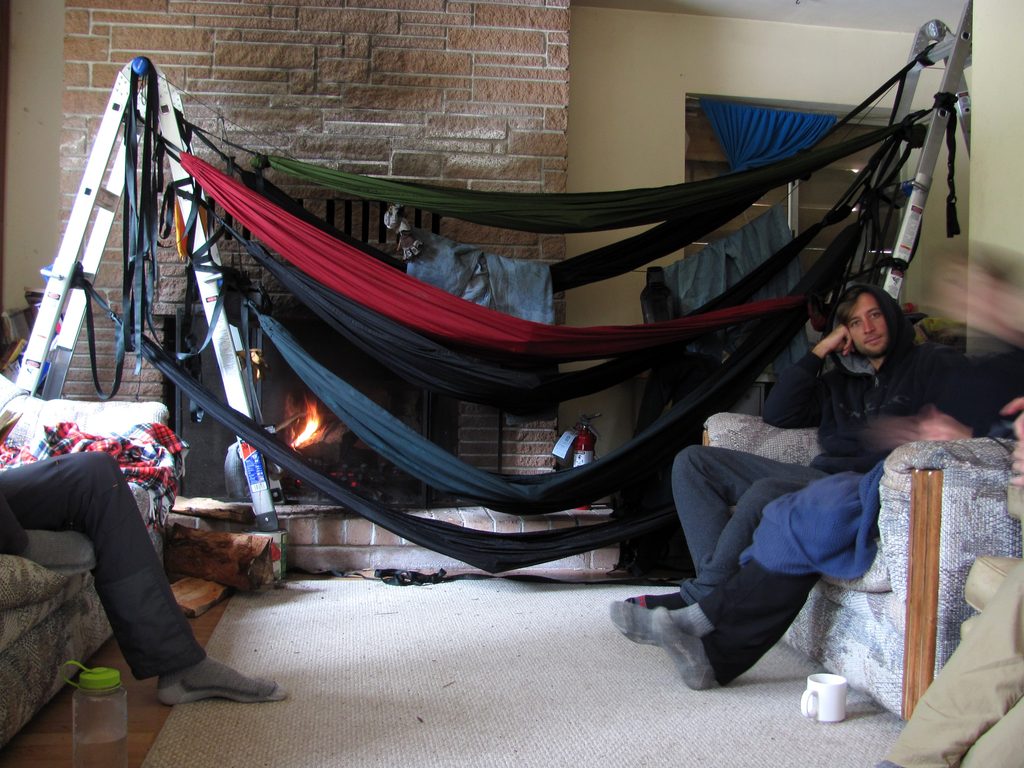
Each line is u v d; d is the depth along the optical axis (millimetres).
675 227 3357
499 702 1983
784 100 4102
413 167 3459
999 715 1372
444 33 3475
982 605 1600
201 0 3365
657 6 3943
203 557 2824
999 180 2805
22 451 2410
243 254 3367
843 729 1863
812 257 4129
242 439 2979
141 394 3334
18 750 1655
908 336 2416
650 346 3125
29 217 3613
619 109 3986
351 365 3432
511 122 3508
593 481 3004
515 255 3500
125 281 2770
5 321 3299
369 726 1829
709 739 1798
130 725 1794
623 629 2191
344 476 3383
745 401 3420
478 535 2975
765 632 2059
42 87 3617
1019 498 1664
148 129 2738
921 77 4176
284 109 3406
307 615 2643
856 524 1923
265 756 1668
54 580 1686
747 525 2225
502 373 3004
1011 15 2768
